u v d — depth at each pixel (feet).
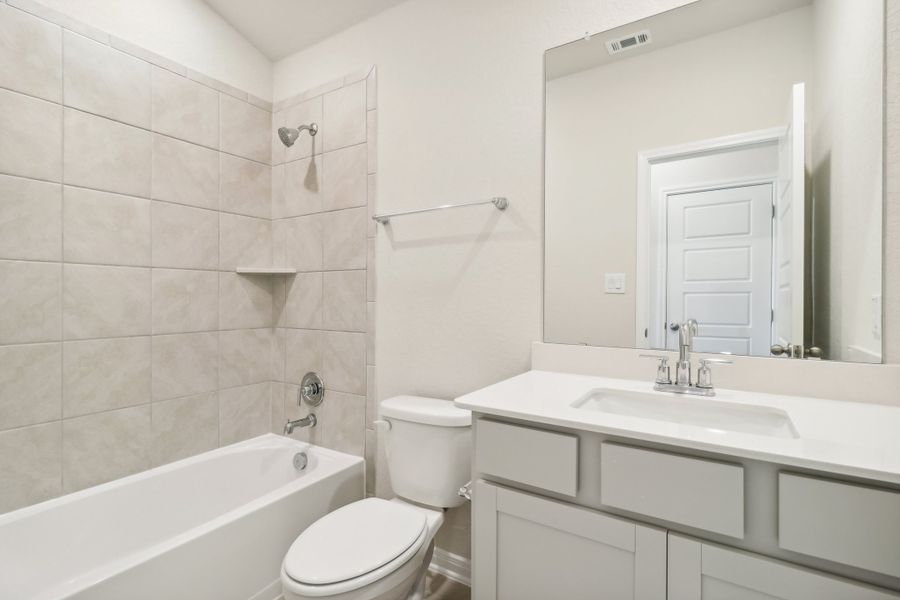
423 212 5.81
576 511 3.07
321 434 6.93
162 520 5.76
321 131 6.90
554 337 4.96
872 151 3.57
